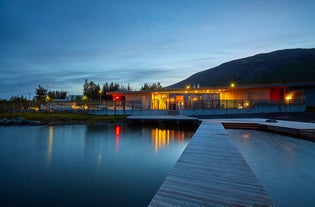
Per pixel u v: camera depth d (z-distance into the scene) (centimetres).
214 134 819
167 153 923
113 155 892
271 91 2191
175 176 356
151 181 585
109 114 2119
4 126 1742
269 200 267
